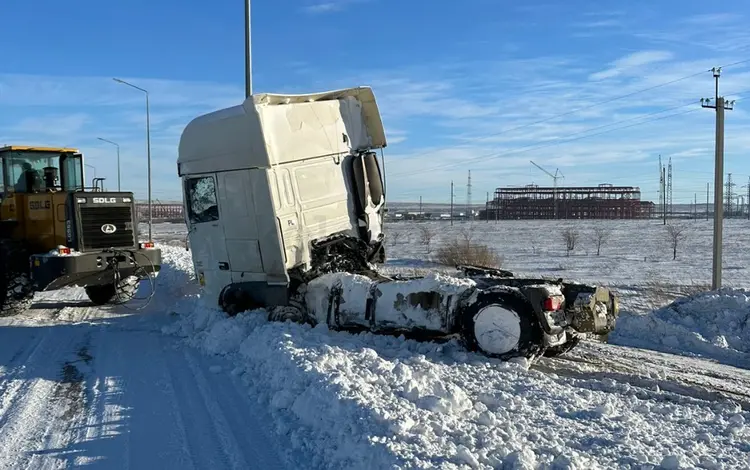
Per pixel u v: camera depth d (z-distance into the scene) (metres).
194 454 4.63
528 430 4.70
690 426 5.15
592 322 7.00
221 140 8.60
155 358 7.62
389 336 7.64
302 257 8.50
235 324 8.02
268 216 8.16
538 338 6.82
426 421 4.55
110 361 7.51
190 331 8.97
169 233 57.16
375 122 9.88
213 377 6.70
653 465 4.08
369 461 3.99
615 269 23.45
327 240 8.81
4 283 10.99
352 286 7.80
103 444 4.85
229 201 8.62
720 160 14.69
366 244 9.46
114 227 11.53
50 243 11.44
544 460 4.04
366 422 4.45
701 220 88.38
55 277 10.62
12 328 9.88
